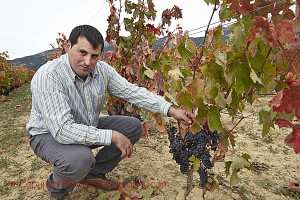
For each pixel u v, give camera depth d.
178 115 1.76
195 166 1.82
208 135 1.90
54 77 1.64
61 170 1.70
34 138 1.87
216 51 1.50
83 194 2.18
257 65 1.32
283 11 1.14
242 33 1.34
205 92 1.54
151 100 1.92
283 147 3.24
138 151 3.16
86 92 1.82
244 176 2.48
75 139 1.63
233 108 1.62
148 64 2.73
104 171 2.16
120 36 3.14
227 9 1.56
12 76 13.15
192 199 1.96
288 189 2.21
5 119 5.45
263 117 1.50
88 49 1.53
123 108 3.36
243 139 3.57
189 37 1.81
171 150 2.03
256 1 1.21
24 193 2.27
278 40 1.15
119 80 2.04
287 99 1.06
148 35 3.11
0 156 3.19
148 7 2.91
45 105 1.61
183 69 1.96
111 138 1.66
